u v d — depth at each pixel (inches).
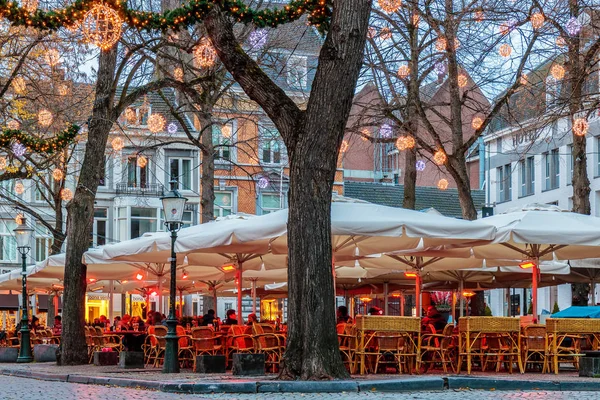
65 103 1416.1
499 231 820.0
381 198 2878.9
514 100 1333.7
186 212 2652.6
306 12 774.5
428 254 938.1
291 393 638.5
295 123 702.5
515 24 1116.5
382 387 657.6
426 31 1248.2
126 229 2620.6
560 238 813.2
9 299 2282.2
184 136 2618.1
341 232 760.3
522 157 1302.9
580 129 1059.3
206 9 714.8
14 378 904.9
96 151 1071.0
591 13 1128.2
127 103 1093.8
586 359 740.0
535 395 606.9
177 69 1135.0
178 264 1063.0
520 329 814.5
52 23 695.1
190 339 954.7
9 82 1179.9
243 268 1096.2
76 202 1072.2
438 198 2930.6
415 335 824.9
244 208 2696.9
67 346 1064.2
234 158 2672.2
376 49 1244.5
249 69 708.7
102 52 1068.5
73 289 1067.3
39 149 1013.2
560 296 2322.8
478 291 1332.4
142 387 714.8
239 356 785.6
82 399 598.5
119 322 1371.8
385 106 1237.1
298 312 696.4
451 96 1206.3
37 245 2620.6
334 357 692.1
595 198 2230.6
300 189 696.4
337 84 690.8
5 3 679.7
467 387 674.2
